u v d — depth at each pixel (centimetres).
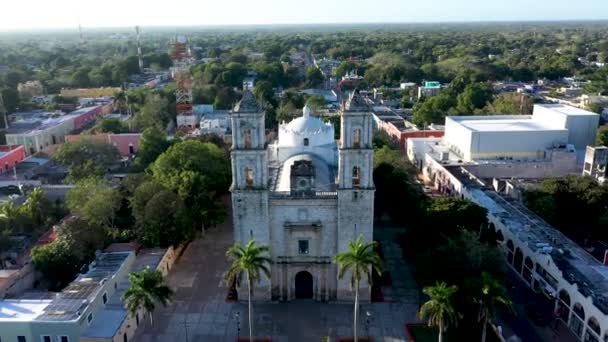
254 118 6912
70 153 13162
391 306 7575
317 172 7781
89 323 6669
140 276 6322
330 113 17700
